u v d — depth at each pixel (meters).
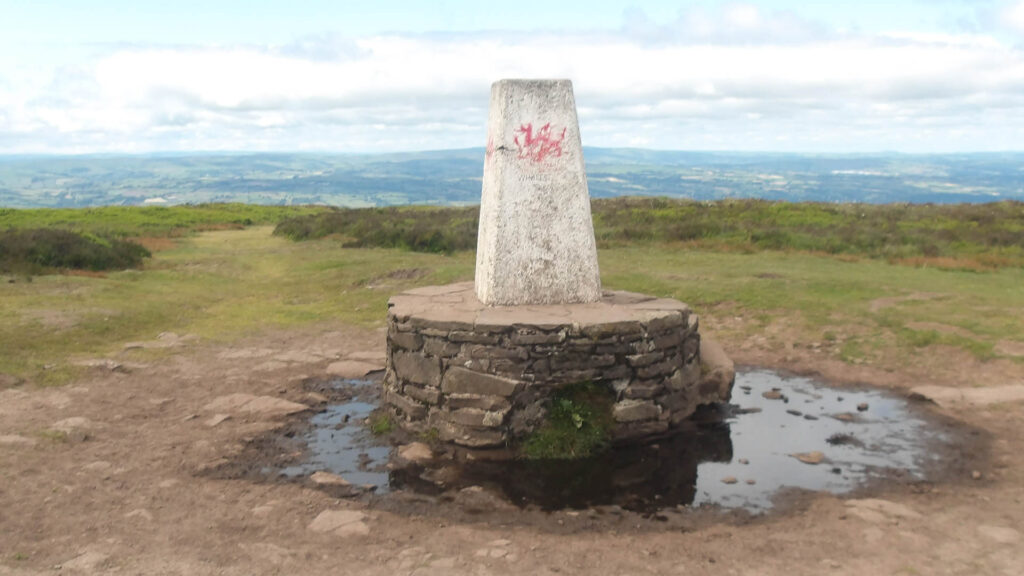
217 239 32.72
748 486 6.88
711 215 31.06
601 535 5.79
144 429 8.41
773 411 9.13
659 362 8.30
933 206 34.47
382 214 38.25
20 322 12.68
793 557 5.30
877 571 5.02
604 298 9.37
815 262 19.25
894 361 10.72
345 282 18.84
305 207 58.22
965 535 5.60
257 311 15.84
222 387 10.27
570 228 8.89
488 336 7.83
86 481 6.74
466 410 7.88
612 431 8.09
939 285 15.19
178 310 15.46
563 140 8.74
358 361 11.72
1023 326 11.35
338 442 8.18
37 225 34.09
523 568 5.12
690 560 5.27
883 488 6.73
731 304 14.27
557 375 7.92
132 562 5.11
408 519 6.09
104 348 11.99
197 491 6.62
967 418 8.52
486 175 9.28
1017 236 22.28
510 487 6.93
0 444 7.54
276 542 5.53
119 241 23.84
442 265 20.09
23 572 4.91
